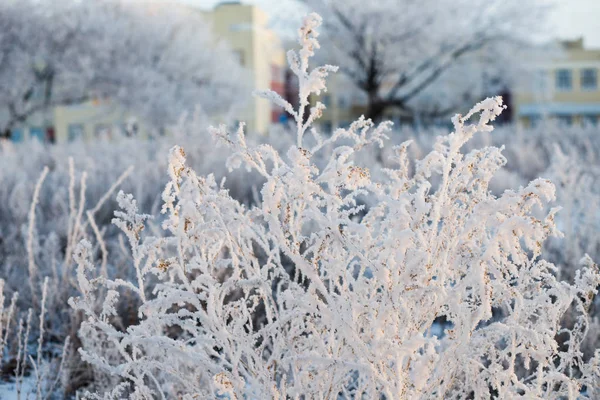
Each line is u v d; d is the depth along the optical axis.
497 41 28.91
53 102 26.28
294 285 1.54
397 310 1.45
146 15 27.08
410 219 1.38
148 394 1.69
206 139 6.71
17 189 4.48
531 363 2.32
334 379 1.62
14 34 23.86
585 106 43.56
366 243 1.48
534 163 7.61
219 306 1.54
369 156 7.05
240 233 1.68
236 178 5.65
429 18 26.02
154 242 1.60
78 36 24.61
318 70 1.54
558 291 1.64
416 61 28.61
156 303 1.50
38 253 3.66
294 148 1.43
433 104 32.09
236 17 40.41
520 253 1.47
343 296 1.52
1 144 9.95
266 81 41.25
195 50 27.41
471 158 1.55
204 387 2.03
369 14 25.42
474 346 1.58
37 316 3.05
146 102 25.06
